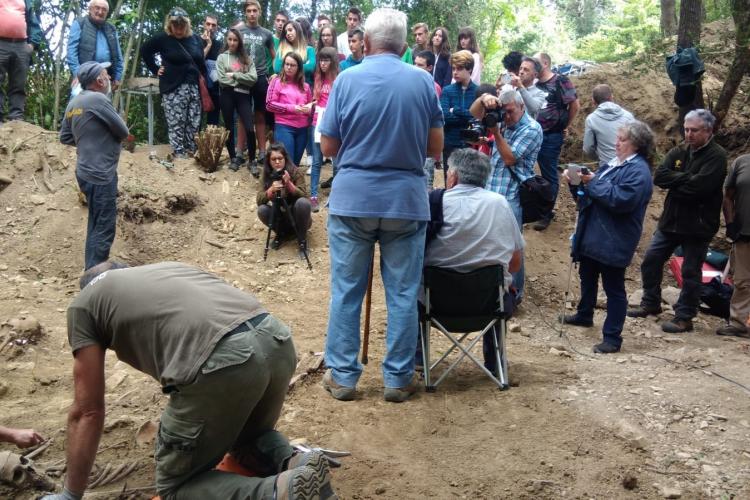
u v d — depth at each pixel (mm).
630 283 7867
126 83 9688
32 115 9719
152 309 2711
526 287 7352
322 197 8852
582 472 3740
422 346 4750
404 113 4207
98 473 3652
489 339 5051
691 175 6246
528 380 4949
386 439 4039
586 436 4109
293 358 2908
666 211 6531
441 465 3760
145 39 10953
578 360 5504
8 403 4547
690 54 8578
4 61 8367
